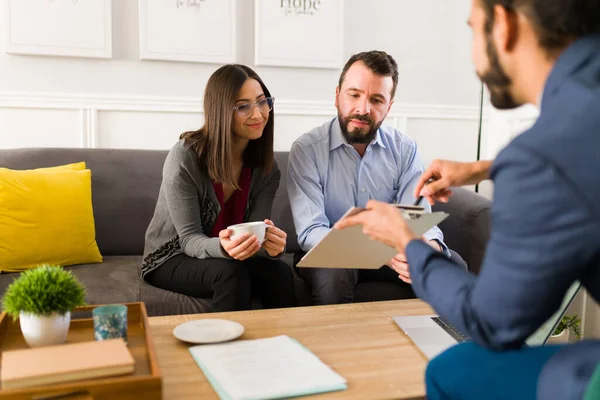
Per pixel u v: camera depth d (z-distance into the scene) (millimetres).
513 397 974
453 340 1412
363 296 2123
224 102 1994
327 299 2016
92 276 2098
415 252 1069
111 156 2504
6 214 2148
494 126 3248
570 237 838
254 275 2041
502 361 1024
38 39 2650
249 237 1791
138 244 2461
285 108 3006
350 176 2285
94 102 2752
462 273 1026
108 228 2420
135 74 2812
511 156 882
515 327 910
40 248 2178
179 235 2029
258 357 1273
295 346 1342
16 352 1117
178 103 2863
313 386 1138
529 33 920
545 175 846
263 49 2938
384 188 2326
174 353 1316
